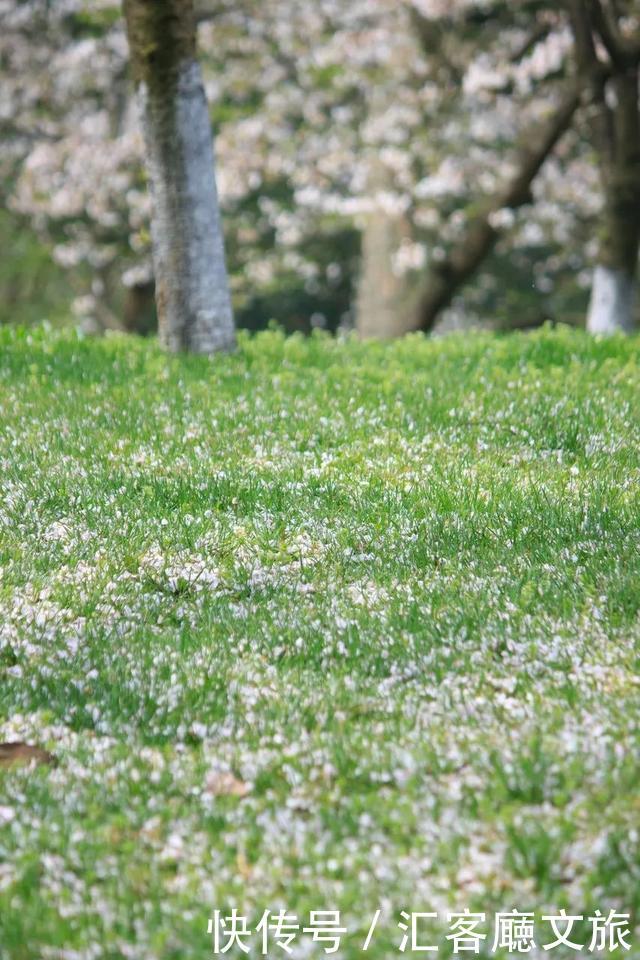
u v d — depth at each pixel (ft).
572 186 153.89
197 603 32.48
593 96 107.55
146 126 63.16
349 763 23.34
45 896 19.39
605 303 113.91
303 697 26.71
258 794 23.00
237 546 35.91
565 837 20.07
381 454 44.29
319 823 21.39
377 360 64.59
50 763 24.54
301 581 33.45
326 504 39.09
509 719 25.14
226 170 143.02
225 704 26.66
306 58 137.80
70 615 31.73
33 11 141.69
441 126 136.77
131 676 28.14
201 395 53.78
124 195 151.64
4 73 144.56
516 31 134.41
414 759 23.15
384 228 140.26
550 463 43.39
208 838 21.06
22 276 203.00
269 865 20.11
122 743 25.13
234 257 174.29
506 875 19.52
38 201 149.89
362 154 140.26
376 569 33.96
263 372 59.52
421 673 27.73
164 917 18.75
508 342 67.21
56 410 51.47
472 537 35.58
